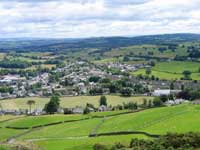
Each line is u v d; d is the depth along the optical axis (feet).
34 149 348.38
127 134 631.97
